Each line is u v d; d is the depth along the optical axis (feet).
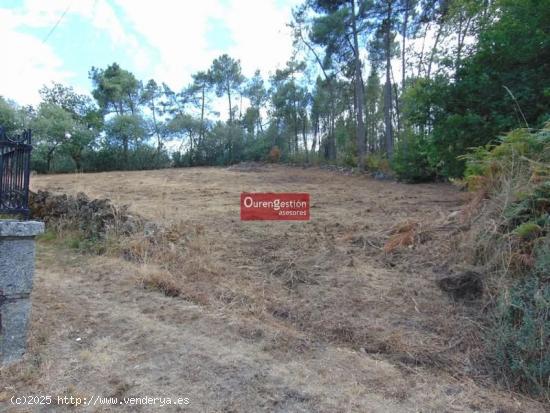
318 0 66.28
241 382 6.00
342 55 69.10
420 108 22.08
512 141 10.64
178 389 5.79
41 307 8.70
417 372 6.46
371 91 80.84
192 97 106.01
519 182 9.46
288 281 10.36
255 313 8.64
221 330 7.79
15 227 6.36
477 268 9.04
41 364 6.37
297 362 6.66
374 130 85.40
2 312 6.37
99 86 98.37
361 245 12.94
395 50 66.44
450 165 21.35
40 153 63.52
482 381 6.32
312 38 67.51
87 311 8.61
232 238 14.56
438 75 21.59
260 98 104.94
